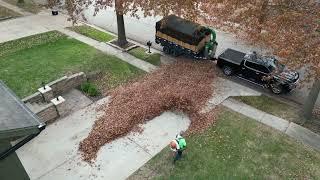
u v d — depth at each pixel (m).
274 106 17.09
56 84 16.81
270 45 14.40
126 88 17.69
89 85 17.42
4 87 10.33
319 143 14.62
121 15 20.91
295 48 13.02
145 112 15.68
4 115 8.65
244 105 17.00
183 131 14.99
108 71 19.41
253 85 18.94
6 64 19.56
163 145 14.15
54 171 12.77
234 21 17.98
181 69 19.91
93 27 25.44
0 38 23.06
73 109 16.14
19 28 24.73
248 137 14.79
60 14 27.61
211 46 20.86
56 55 20.80
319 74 12.95
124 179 12.51
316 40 12.99
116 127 14.68
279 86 17.86
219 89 18.23
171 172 12.82
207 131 15.02
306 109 15.88
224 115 16.12
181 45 20.67
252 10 16.23
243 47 23.20
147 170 12.91
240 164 13.34
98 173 12.73
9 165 10.49
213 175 12.74
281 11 15.06
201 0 18.33
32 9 28.52
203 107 16.59
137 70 19.64
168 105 16.25
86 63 19.95
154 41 23.81
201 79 18.91
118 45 22.34
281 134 15.06
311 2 14.65
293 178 12.82
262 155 13.84
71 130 14.80
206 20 21.75
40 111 14.56
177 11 17.48
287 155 13.88
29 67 19.27
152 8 17.50
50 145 13.96
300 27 13.67
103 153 13.64
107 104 16.48
